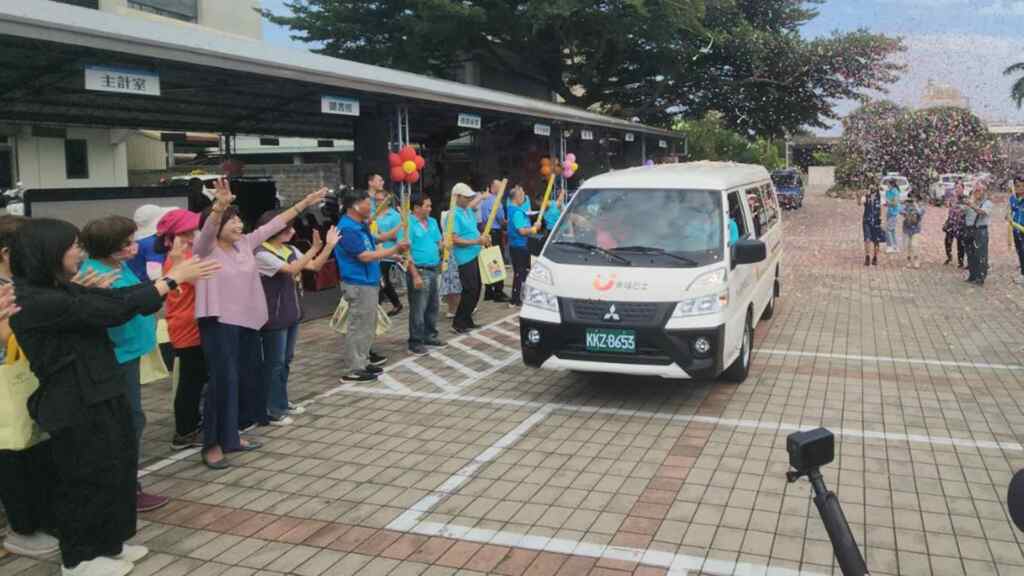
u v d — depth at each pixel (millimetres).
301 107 13180
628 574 4117
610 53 31641
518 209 11922
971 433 6191
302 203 6305
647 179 8000
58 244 4012
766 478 5332
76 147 19453
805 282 14336
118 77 7152
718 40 29078
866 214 16312
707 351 6555
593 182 8125
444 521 4793
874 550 4320
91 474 4109
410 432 6418
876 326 10391
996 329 10117
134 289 4141
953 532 4527
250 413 6398
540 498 5090
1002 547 4344
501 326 10719
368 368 8125
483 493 5188
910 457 5691
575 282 6895
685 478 5359
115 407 4215
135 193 8391
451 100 12055
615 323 6648
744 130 36438
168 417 6988
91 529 4152
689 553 4324
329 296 12555
